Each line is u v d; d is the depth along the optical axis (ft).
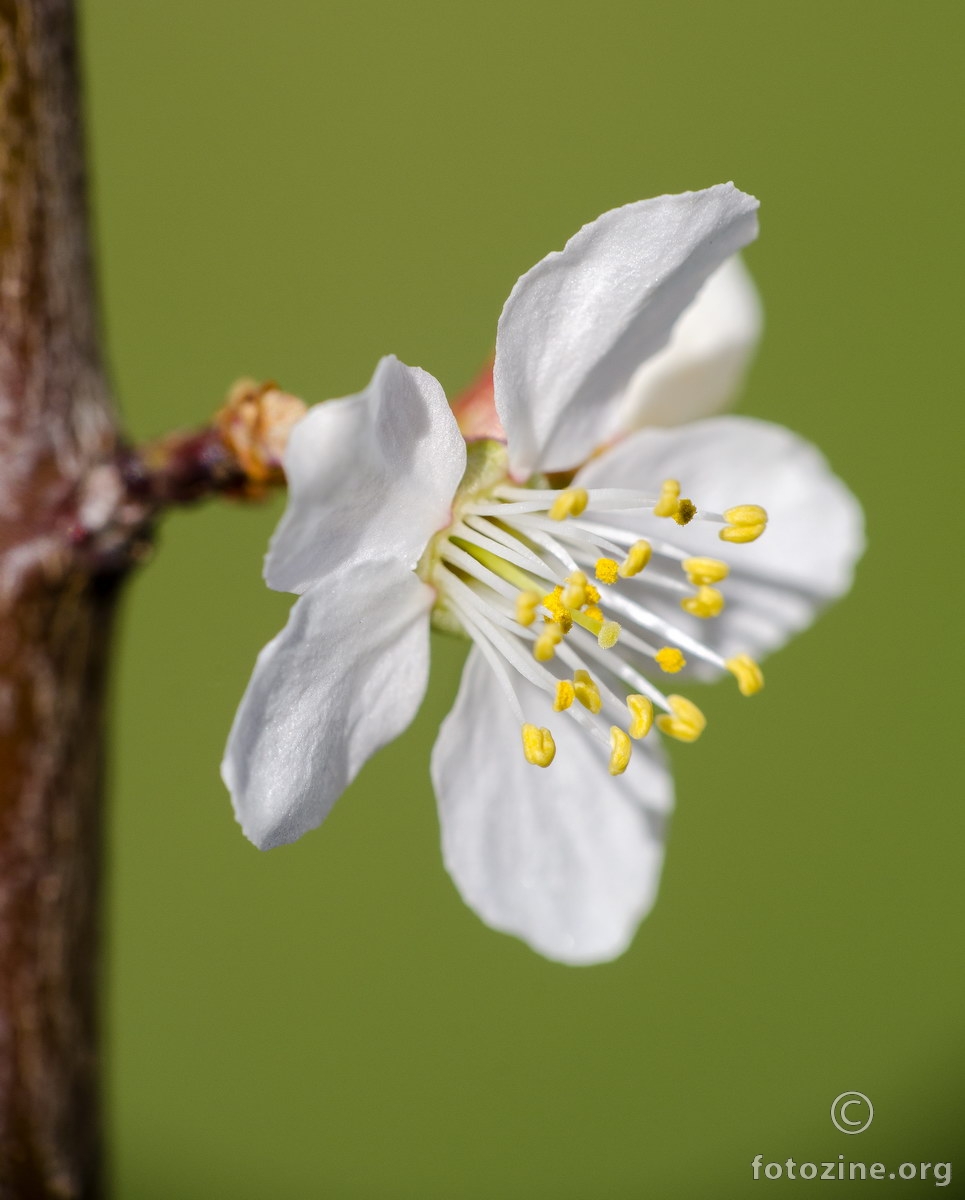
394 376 0.49
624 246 0.50
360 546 0.51
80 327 0.51
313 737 0.50
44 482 0.51
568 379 0.52
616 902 0.54
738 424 0.54
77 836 0.52
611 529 0.53
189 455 0.51
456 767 0.53
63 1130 0.52
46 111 0.51
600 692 0.53
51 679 0.51
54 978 0.52
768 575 0.54
